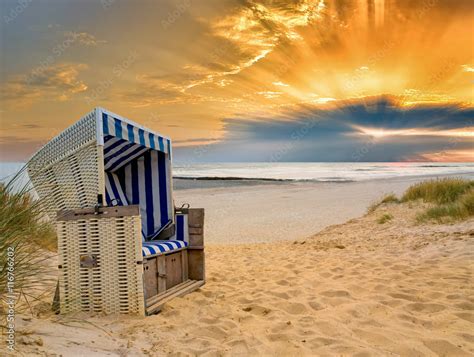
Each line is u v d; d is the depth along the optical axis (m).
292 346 3.22
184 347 3.24
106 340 3.22
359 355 3.02
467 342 3.21
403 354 3.03
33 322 3.26
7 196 3.37
